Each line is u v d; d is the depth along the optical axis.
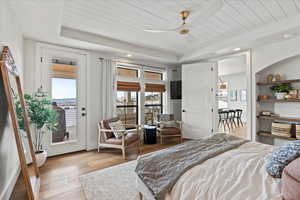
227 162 1.45
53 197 2.03
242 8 2.43
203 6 2.35
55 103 3.47
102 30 3.20
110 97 4.20
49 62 3.39
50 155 3.42
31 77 3.18
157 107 5.55
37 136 3.23
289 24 2.70
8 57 1.79
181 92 5.38
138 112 5.01
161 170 1.51
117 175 2.60
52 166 2.95
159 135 5.02
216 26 3.05
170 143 4.60
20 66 2.76
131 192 2.12
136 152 3.80
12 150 2.22
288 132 3.34
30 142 2.39
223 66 6.41
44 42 3.31
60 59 3.55
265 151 1.76
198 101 4.79
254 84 3.78
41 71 3.29
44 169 2.82
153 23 2.89
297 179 0.83
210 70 4.61
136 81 4.86
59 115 3.52
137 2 2.27
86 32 3.29
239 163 1.43
